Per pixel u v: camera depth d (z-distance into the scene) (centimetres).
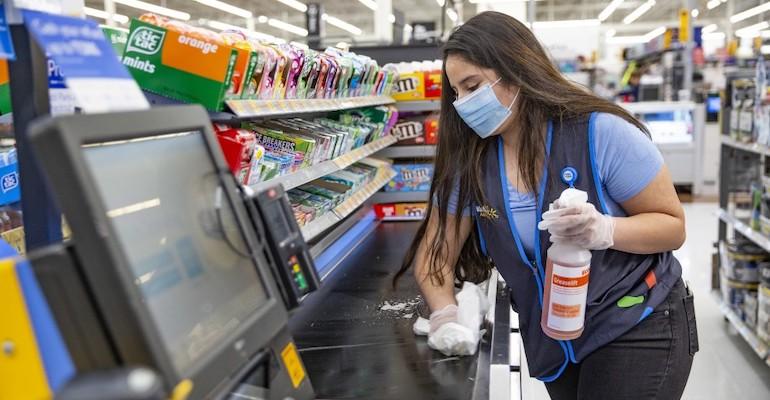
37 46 109
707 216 786
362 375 153
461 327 162
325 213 238
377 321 193
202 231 96
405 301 213
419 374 152
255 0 2002
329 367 158
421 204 365
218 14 2266
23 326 73
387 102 336
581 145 159
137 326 72
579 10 2550
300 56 204
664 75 1059
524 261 169
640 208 160
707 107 925
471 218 186
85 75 86
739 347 413
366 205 363
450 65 162
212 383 85
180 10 2144
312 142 212
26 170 113
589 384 171
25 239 115
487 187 169
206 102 155
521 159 162
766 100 358
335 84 251
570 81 167
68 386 50
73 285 71
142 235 83
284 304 110
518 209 167
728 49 1221
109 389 49
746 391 355
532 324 177
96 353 73
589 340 166
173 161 94
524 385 361
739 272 416
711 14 2483
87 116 75
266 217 108
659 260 167
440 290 179
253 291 103
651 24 2775
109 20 1052
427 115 374
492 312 192
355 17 2459
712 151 927
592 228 144
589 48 1869
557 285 149
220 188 102
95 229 70
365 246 304
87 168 72
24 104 111
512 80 156
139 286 76
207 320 90
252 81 173
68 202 70
